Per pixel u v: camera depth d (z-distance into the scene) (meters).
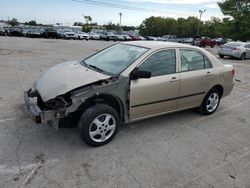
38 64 11.04
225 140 4.76
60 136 4.37
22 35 41.06
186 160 3.97
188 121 5.49
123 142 4.36
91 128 4.02
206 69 5.48
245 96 7.86
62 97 3.84
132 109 4.38
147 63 4.49
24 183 3.18
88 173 3.47
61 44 26.45
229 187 3.42
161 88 4.62
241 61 18.58
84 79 4.00
